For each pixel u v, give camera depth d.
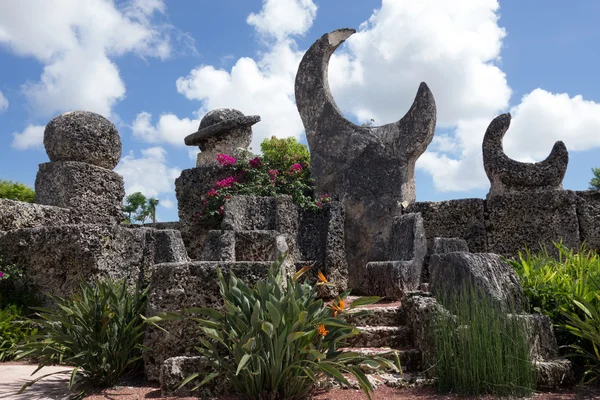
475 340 4.58
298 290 4.48
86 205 8.97
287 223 9.24
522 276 5.99
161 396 4.58
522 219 9.55
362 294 9.58
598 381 4.88
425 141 9.91
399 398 4.46
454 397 4.47
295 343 4.18
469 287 5.38
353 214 10.09
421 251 7.99
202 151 12.41
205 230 10.71
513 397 4.43
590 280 5.62
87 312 4.90
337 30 11.22
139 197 32.91
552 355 4.98
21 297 6.91
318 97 10.98
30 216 7.98
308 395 4.47
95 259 6.69
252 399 4.19
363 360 4.74
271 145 12.83
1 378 5.16
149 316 5.06
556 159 9.82
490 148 10.21
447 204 9.80
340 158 10.45
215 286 5.10
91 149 9.20
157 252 8.05
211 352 4.49
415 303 5.61
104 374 4.89
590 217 9.42
